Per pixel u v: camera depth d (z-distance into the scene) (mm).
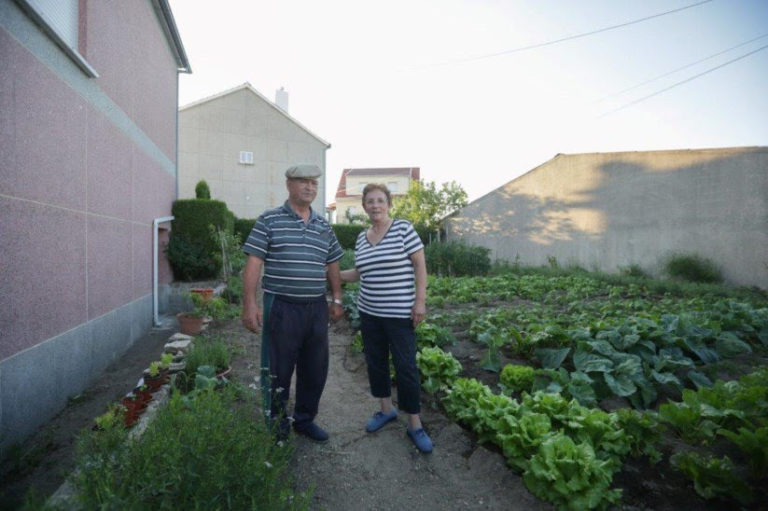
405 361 2914
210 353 4250
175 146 10320
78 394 4363
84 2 4789
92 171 4883
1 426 3021
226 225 10641
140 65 7133
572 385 3348
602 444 2604
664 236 15789
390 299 2881
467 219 19156
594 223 16938
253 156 22000
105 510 1473
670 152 15742
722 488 2293
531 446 2562
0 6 3115
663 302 8703
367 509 2439
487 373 4172
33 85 3568
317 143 23469
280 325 2783
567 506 2270
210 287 9328
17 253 3277
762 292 12359
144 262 7277
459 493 2578
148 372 3801
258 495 1849
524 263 18016
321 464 2854
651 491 2416
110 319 5453
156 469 1724
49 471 2855
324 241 2984
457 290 10148
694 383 3812
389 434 3236
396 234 2896
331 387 4309
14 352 3215
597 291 11195
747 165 14648
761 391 2869
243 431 2180
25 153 3422
